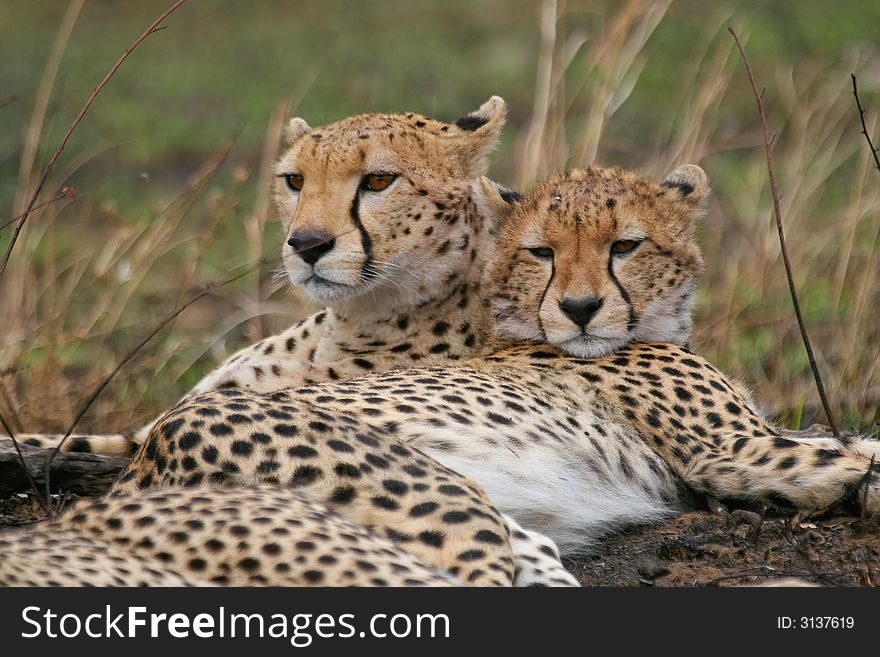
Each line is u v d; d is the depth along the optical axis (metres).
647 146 19.98
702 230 15.72
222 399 7.28
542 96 13.87
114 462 9.02
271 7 31.25
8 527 7.76
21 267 12.41
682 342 9.55
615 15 15.58
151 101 23.81
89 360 12.58
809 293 13.20
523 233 9.36
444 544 6.74
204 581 6.27
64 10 30.41
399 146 9.73
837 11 25.50
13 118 21.88
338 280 9.49
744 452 8.38
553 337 9.12
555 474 8.12
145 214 16.92
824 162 14.91
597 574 7.69
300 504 6.57
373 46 27.77
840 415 10.90
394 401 8.04
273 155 12.84
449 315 9.92
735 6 25.78
